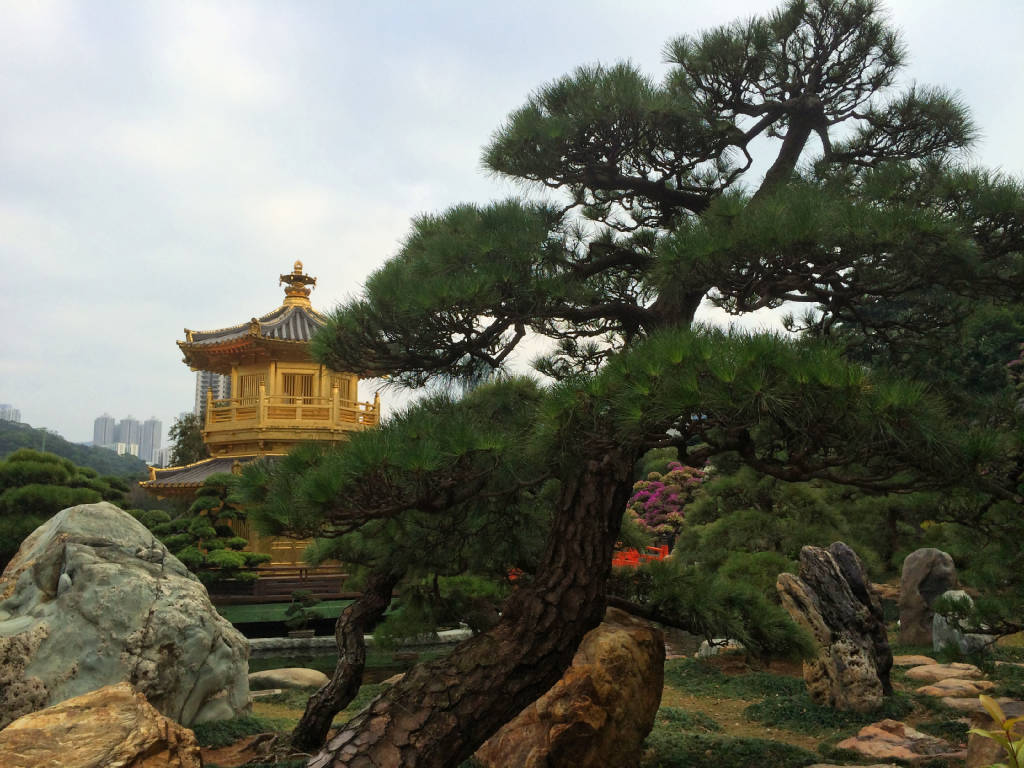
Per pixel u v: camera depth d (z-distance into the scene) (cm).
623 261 823
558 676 651
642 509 3519
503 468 630
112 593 919
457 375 767
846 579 1181
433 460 559
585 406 554
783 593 1180
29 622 902
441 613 1003
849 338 848
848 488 1970
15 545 2216
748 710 1124
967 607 878
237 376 3328
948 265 640
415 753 585
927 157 868
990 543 826
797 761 829
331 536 620
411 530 866
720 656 1527
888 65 873
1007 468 575
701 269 649
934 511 759
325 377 3238
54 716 512
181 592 978
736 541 1666
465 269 711
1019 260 688
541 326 782
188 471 3133
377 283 688
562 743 723
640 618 839
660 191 849
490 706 618
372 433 613
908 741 884
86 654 883
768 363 514
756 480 1731
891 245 612
